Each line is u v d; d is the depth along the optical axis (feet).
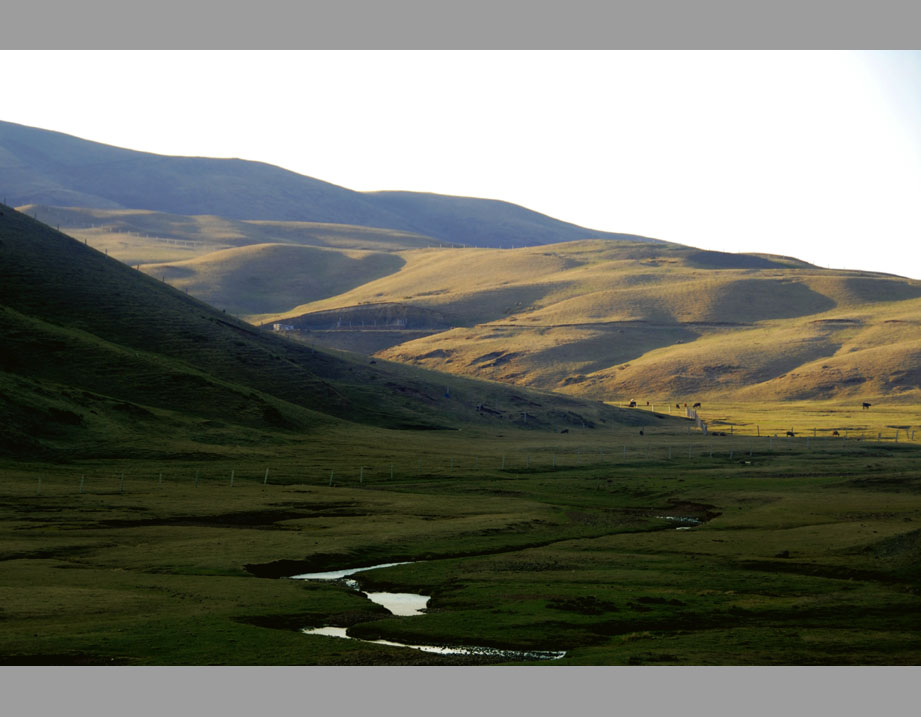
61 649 157.69
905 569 238.07
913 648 169.37
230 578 229.86
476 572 245.65
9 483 358.84
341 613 196.44
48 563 238.27
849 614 197.98
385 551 274.36
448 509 352.69
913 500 370.32
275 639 168.96
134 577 225.56
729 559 261.85
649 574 241.55
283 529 305.12
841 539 281.95
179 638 166.91
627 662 157.07
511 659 164.66
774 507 359.46
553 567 253.03
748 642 172.76
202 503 342.85
